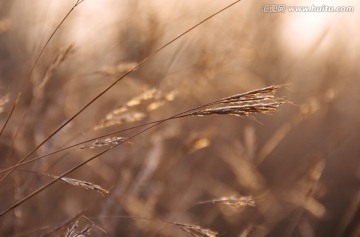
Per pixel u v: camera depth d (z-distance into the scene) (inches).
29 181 161.5
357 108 299.4
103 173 198.7
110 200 174.4
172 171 224.4
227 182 260.7
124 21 223.3
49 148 164.1
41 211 174.4
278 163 284.7
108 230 166.2
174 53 209.3
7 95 133.2
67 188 192.4
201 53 215.3
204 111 100.1
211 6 226.2
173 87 209.6
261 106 97.0
